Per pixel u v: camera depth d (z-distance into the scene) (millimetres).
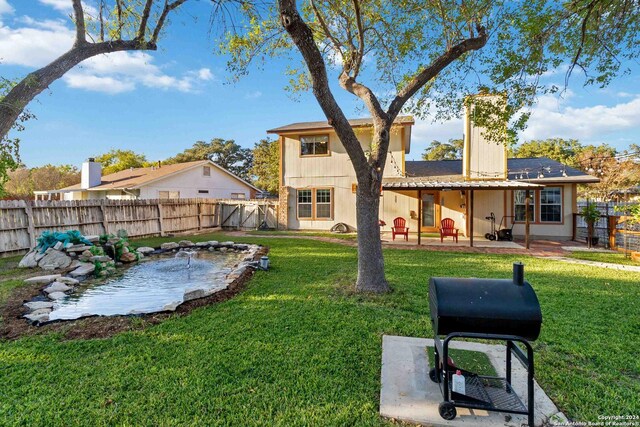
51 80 4891
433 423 2305
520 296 2381
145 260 9586
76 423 2275
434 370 2828
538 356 3285
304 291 5598
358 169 5594
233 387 2723
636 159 20328
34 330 3914
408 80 7203
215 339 3646
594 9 5953
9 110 4480
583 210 11945
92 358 3213
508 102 6820
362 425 2293
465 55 6672
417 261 8492
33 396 2586
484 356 3225
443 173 15898
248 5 6598
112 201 12359
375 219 5641
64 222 10555
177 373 2928
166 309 4582
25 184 26891
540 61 6512
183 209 16031
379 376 2918
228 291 5531
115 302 5473
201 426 2262
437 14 6398
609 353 3350
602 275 6910
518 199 14180
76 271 7238
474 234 14570
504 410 2289
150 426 2256
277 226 17516
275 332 3838
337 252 9852
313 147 16719
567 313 4523
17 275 6793
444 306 2385
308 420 2330
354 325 4062
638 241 9719
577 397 2605
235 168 45562
